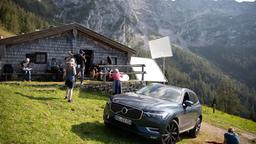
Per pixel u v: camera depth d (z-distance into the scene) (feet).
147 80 84.89
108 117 31.81
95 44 86.02
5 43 70.69
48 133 26.84
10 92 39.50
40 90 52.19
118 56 90.74
